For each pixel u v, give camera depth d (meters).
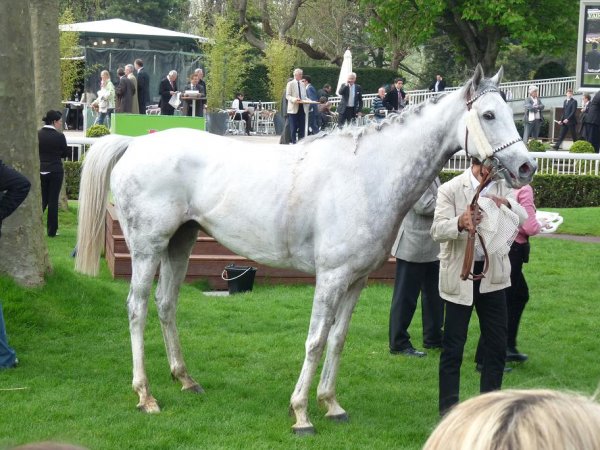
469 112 5.67
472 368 7.87
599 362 8.12
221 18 34.84
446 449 1.22
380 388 7.16
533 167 5.59
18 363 7.42
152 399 6.39
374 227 5.84
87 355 7.78
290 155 6.16
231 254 11.57
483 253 5.96
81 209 6.80
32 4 15.34
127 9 58.06
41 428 5.86
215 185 6.24
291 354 8.10
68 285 9.10
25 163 8.66
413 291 8.12
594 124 26.75
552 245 14.41
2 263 8.67
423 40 41.06
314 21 48.12
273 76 38.16
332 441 5.81
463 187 5.99
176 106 24.84
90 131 22.16
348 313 6.20
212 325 9.14
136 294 6.46
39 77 15.47
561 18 39.97
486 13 38.25
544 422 1.20
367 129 5.98
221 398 6.71
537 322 9.66
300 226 5.98
